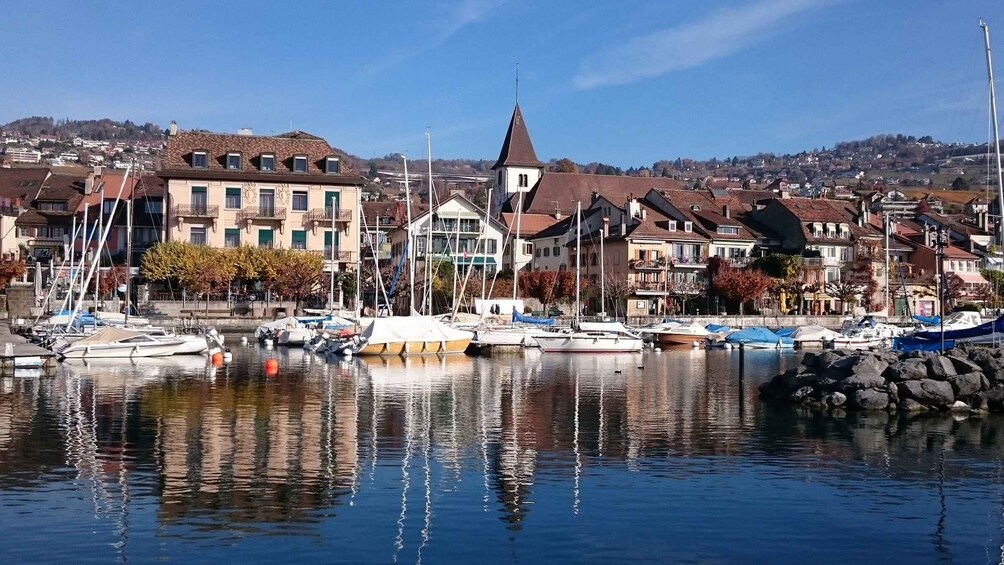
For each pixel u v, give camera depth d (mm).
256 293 109625
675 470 29047
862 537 22422
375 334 71312
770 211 136125
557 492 26047
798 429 36844
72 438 32938
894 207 179250
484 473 28234
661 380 56062
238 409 40594
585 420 38719
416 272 116750
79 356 65562
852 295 124062
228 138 116688
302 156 115812
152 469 28094
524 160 187125
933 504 25375
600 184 171250
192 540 21453
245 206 112875
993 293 118875
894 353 46344
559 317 110750
